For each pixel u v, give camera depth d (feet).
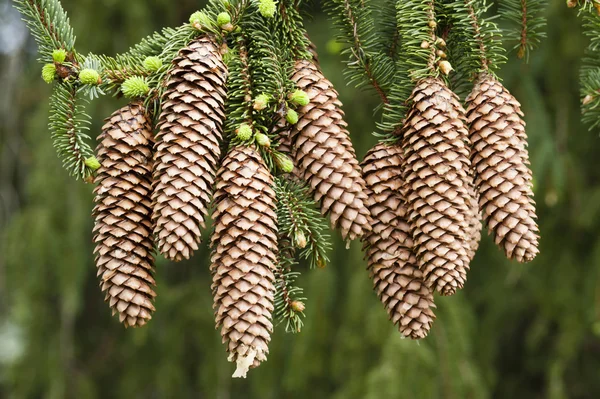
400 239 3.33
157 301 6.23
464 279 3.26
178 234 3.18
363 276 5.48
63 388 6.11
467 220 3.34
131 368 6.39
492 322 6.07
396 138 3.38
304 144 3.31
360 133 5.90
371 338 5.08
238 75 3.34
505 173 3.29
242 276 3.20
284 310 3.35
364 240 3.36
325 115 3.33
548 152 4.98
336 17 3.53
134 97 3.33
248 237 3.21
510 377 6.80
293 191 3.38
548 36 5.18
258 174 3.26
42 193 5.92
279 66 3.34
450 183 3.28
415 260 3.32
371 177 3.35
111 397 6.83
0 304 6.42
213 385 6.01
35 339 6.09
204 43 3.31
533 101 5.10
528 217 3.28
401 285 3.32
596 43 3.54
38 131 6.05
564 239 5.73
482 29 3.38
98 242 3.27
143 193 3.27
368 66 3.51
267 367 5.91
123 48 6.08
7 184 6.91
